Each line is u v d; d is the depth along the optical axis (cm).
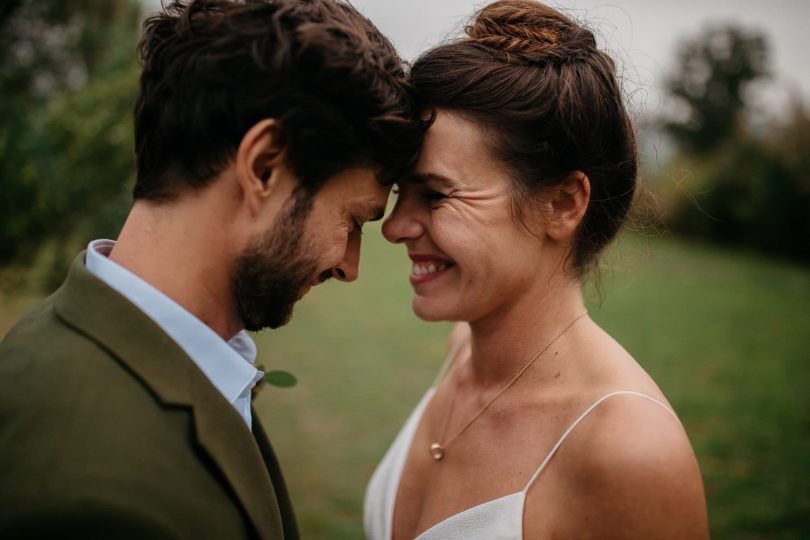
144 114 127
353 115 123
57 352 110
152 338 115
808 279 1362
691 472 124
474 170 142
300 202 124
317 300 1025
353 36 123
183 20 123
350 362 723
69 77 488
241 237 123
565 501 135
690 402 607
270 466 152
